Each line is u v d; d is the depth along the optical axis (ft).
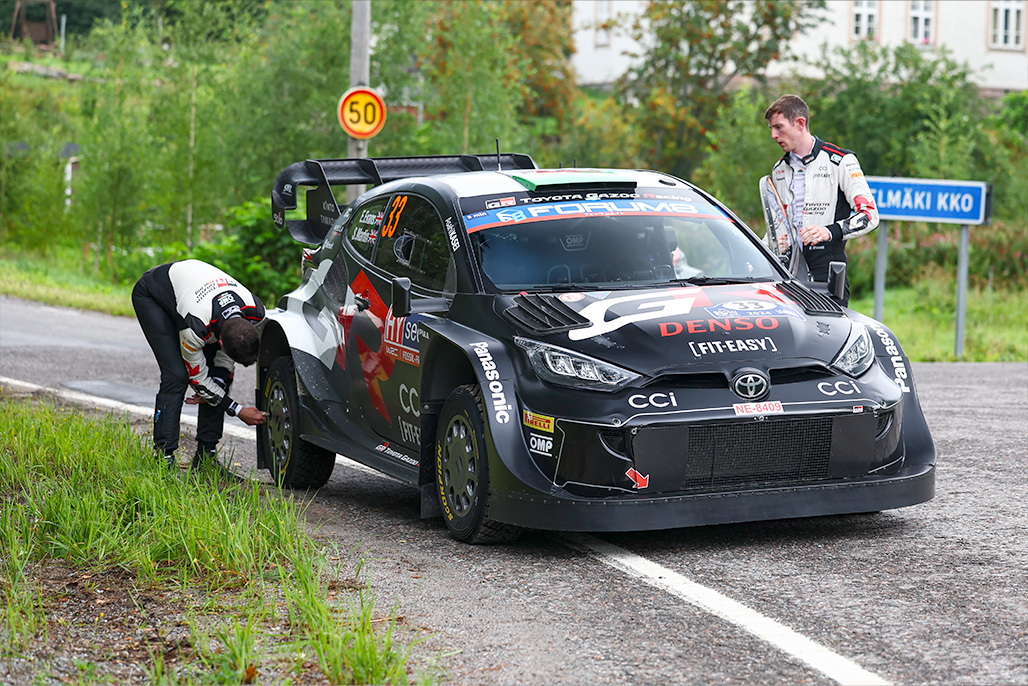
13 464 28.66
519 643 17.43
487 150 107.04
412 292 26.14
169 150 116.16
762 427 21.49
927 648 16.78
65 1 355.77
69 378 47.78
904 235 105.40
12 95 136.98
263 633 17.78
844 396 22.00
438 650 17.15
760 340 22.30
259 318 28.14
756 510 21.50
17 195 132.05
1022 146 137.59
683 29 154.61
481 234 25.36
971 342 69.67
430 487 24.71
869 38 147.33
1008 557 21.33
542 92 181.68
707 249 26.00
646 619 18.42
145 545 21.75
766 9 152.35
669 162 154.51
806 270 29.04
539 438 21.90
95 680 16.10
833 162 30.45
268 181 108.88
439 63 125.90
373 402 27.32
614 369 21.62
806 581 20.18
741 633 17.63
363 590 20.13
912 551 21.88
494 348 23.00
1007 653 16.48
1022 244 98.32
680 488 21.40
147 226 116.88
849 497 22.11
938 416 37.78
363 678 15.71
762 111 126.41
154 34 121.19
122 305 82.94
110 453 28.86
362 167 34.24
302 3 109.29
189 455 31.83
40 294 91.04
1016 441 32.86
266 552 21.48
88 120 118.52
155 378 48.21
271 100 108.37
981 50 207.51
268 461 31.17
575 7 217.77
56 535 22.25
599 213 26.30
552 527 21.30
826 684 15.56
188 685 15.61
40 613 18.74
